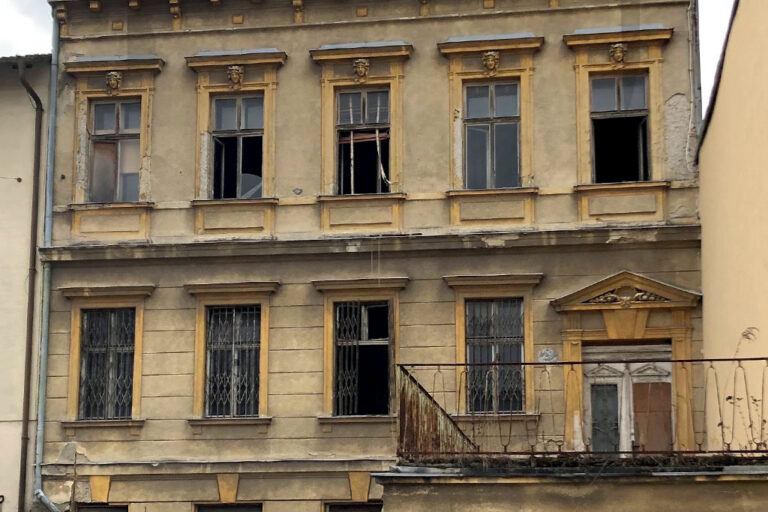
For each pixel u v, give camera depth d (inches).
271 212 1003.3
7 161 1039.6
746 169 774.5
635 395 941.8
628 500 638.5
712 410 885.2
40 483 988.6
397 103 1003.9
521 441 939.3
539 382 951.6
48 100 1046.4
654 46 981.8
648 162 979.3
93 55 1046.4
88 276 1014.4
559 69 991.6
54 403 1002.7
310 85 1018.7
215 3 1034.1
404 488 657.0
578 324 954.1
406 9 1015.6
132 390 997.8
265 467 968.3
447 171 991.6
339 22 1019.9
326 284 981.8
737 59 798.5
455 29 1006.4
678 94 976.3
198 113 1027.3
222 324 1002.7
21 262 1023.6
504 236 967.6
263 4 1032.8
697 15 980.6
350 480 958.4
